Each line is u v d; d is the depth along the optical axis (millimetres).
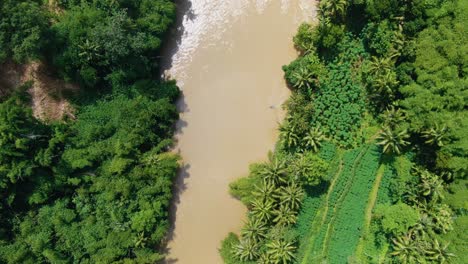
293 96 29344
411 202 28094
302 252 29078
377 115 29359
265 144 30938
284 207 28062
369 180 29172
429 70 27125
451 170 27062
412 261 26688
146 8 29359
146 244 29219
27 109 27516
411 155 28641
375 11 27609
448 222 26891
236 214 30969
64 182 28641
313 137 28516
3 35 26234
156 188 29109
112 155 29297
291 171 28031
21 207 28953
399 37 27766
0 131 26172
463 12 26906
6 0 25844
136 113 29562
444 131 26672
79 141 29234
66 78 29625
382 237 28438
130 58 28969
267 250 27844
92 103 30609
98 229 28828
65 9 30094
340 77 29406
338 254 28938
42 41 27250
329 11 28625
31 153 27719
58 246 28766
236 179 30938
